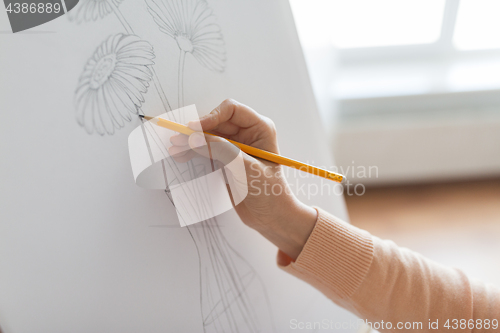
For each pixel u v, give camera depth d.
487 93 1.00
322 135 0.58
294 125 0.52
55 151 0.26
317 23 0.89
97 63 0.29
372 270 0.41
